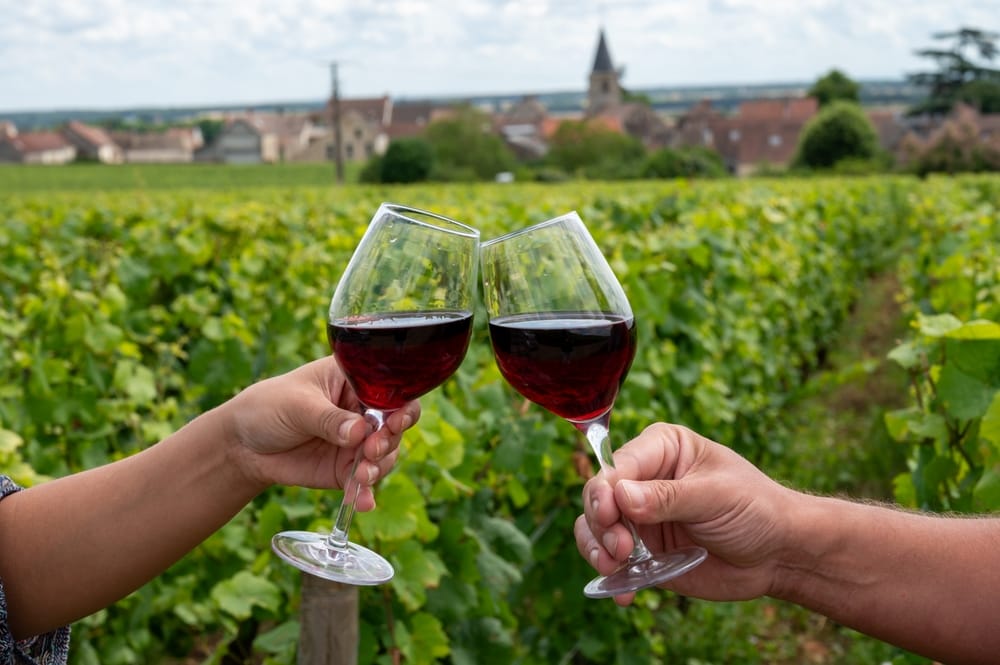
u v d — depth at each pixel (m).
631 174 86.56
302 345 4.87
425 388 1.50
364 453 1.52
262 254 6.67
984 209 9.50
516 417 3.38
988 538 1.55
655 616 4.82
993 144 54.75
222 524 1.63
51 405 3.62
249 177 83.62
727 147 105.94
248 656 3.78
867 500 1.82
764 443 7.08
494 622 3.09
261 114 149.38
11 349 4.24
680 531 1.65
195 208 9.12
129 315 5.24
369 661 2.65
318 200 16.20
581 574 3.84
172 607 3.49
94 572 1.55
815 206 11.88
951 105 97.69
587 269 1.50
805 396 8.33
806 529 1.51
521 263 1.50
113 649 3.40
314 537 1.62
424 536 2.70
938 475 2.95
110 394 4.01
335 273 6.13
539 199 12.96
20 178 74.12
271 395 1.54
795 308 8.74
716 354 5.70
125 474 1.58
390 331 1.42
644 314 4.62
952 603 1.52
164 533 1.57
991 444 2.72
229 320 4.42
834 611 1.56
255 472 1.58
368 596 2.75
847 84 126.06
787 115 114.31
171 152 132.75
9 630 1.50
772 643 4.79
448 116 94.19
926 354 3.14
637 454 1.55
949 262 4.61
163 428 3.84
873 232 15.40
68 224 8.47
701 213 7.05
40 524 1.55
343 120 124.12
